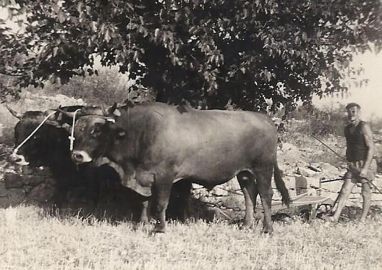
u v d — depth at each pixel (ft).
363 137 26.21
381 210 29.91
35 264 18.04
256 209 27.02
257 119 24.54
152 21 23.98
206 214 27.07
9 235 20.98
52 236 21.12
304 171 33.17
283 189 25.18
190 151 23.16
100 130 22.74
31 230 21.74
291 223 25.75
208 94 26.96
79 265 18.19
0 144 36.06
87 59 25.36
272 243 22.16
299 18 25.41
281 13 24.81
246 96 28.45
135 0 24.79
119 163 23.62
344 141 49.11
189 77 26.68
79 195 27.17
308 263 19.54
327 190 30.78
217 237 22.47
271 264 19.27
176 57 23.63
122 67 27.45
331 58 25.27
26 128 25.99
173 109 23.54
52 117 25.64
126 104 23.91
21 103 45.75
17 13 21.62
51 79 25.82
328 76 25.38
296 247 21.59
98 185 26.84
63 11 22.24
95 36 22.88
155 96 28.09
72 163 26.73
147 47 25.93
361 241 22.70
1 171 30.53
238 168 24.26
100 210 26.02
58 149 26.50
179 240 21.59
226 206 28.55
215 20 25.22
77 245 20.06
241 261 19.42
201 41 23.95
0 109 43.45
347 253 21.17
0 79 30.40
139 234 22.25
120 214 25.82
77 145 22.57
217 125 23.68
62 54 24.49
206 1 24.22
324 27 25.38
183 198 25.59
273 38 24.13
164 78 26.61
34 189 27.89
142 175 23.16
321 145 46.65
